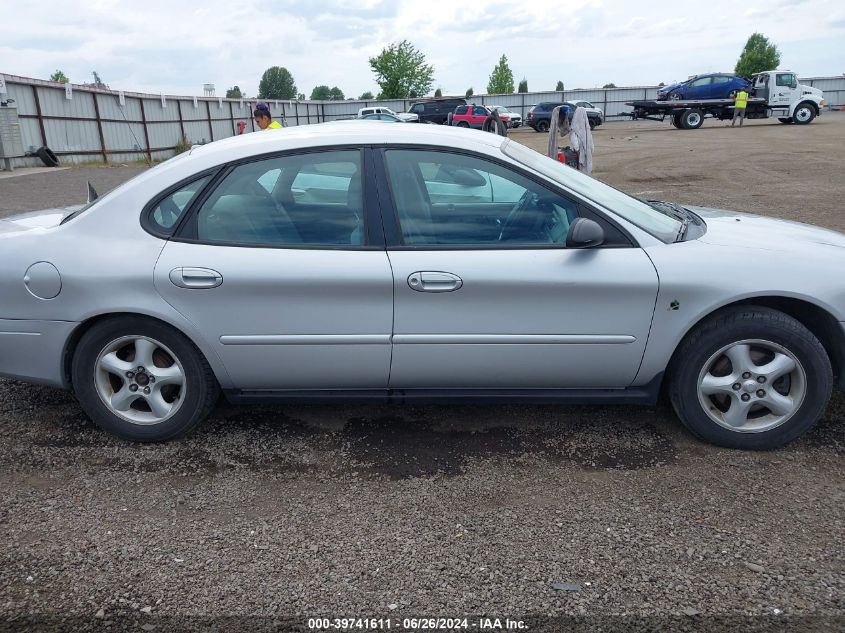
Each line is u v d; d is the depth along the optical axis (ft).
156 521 9.32
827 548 8.50
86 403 11.25
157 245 10.67
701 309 10.31
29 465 10.78
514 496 9.78
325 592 7.91
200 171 10.86
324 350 10.69
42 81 71.05
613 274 10.28
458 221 10.62
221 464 10.80
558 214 10.65
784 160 56.80
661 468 10.45
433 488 10.03
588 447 11.14
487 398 11.13
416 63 193.67
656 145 76.59
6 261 10.85
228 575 8.21
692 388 10.74
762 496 9.64
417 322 10.50
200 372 11.03
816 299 10.19
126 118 87.15
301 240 10.63
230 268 10.43
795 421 10.62
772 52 213.46
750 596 7.72
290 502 9.73
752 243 10.89
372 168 10.71
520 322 10.47
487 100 163.63
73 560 8.52
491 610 7.58
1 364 11.20
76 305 10.68
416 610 7.59
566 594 7.80
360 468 10.63
